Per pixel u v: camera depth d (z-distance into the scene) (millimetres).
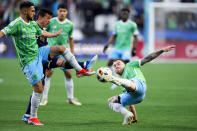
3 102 33531
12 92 39562
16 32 23281
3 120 25906
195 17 82062
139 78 23938
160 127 24016
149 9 81312
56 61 25062
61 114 28500
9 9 84438
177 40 82188
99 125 24500
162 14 81688
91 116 27781
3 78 50906
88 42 81625
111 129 23234
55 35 24938
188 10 82000
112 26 86438
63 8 34062
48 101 34938
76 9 85188
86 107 31750
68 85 33562
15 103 33062
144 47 81125
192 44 82250
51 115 28078
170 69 66125
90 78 54156
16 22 23188
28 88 42625
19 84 45656
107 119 26688
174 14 82000
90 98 36906
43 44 27047
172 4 81812
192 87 45188
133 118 25484
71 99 33531
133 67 24609
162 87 45000
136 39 47531
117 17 86875
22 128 23297
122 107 23484
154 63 77938
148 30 81438
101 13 86688
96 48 81500
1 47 80500
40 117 27219
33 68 23656
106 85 47062
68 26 34594
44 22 27016
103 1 87062
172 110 30547
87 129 23188
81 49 81188
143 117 27547
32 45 23719
